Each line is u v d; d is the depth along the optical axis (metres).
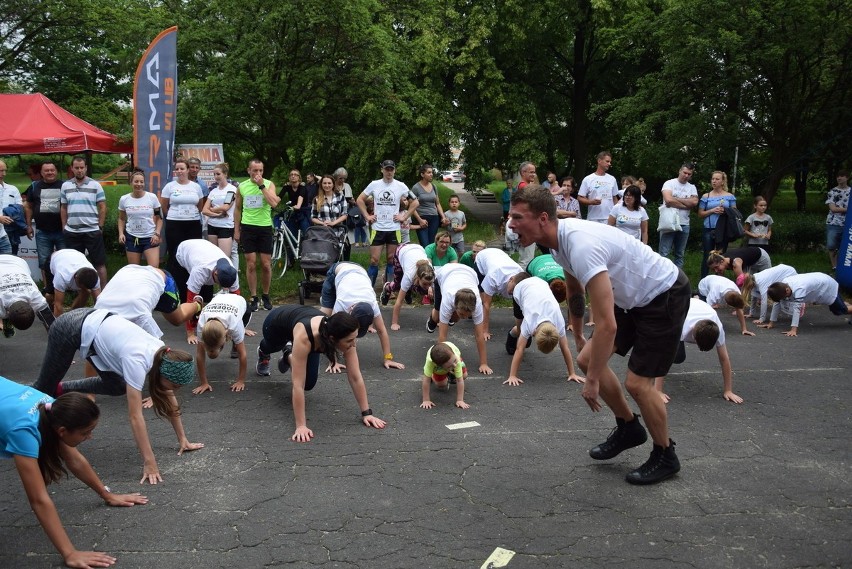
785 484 4.09
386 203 9.16
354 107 15.73
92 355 4.36
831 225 11.12
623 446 4.30
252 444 4.64
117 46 16.19
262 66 13.52
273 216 11.34
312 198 10.56
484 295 7.23
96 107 15.97
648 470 4.10
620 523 3.63
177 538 3.48
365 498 3.91
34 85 16.44
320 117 15.07
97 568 3.21
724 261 8.45
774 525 3.61
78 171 8.38
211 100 13.21
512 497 3.92
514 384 5.94
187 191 8.51
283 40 13.48
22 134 10.27
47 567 3.24
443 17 17.78
